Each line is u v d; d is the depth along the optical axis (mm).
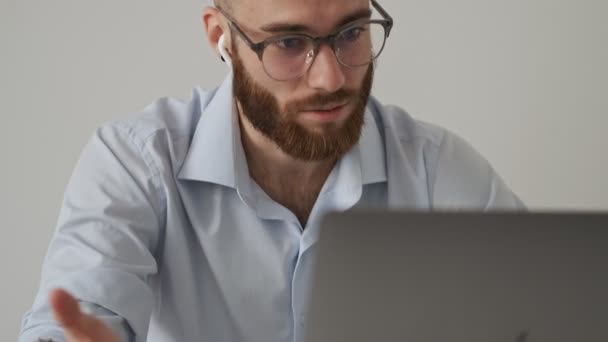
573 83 2141
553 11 2117
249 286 1446
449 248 681
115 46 2096
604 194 2174
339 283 692
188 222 1466
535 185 2193
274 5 1237
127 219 1377
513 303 701
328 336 708
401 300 694
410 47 2135
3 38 2082
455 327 704
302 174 1452
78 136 2123
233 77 1373
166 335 1467
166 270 1457
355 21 1246
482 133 2172
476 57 2139
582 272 697
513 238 684
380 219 674
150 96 2113
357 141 1327
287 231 1461
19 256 2158
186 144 1504
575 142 2166
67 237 1327
